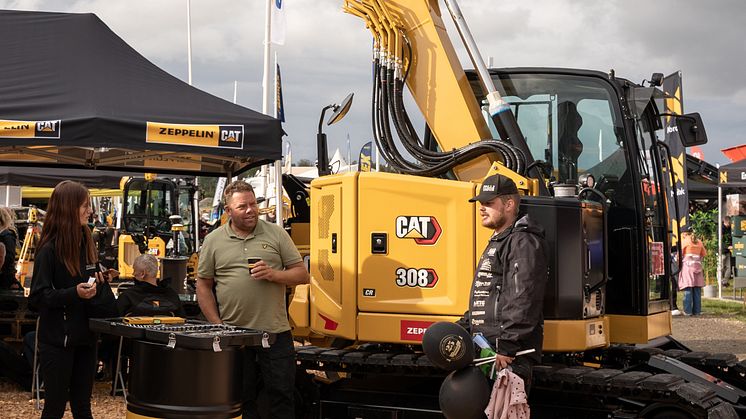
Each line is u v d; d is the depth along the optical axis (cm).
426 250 607
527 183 607
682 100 1170
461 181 636
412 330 608
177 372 476
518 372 486
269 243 580
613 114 660
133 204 1811
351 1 699
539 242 493
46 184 1961
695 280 1745
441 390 494
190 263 1602
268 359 579
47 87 765
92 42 827
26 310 949
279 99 1368
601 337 608
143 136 749
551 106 680
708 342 1309
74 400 562
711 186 2595
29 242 1146
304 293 679
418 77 685
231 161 963
